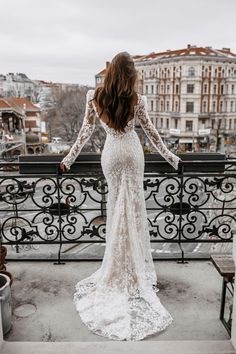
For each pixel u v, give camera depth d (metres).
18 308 2.48
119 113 2.27
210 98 48.69
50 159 3.18
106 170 2.50
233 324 2.00
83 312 2.39
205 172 3.19
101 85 2.32
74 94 39.19
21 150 36.44
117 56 2.22
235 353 1.95
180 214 3.32
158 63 50.81
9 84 81.38
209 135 49.16
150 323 2.27
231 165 3.31
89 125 2.55
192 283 2.81
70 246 9.23
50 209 3.27
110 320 2.27
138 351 1.98
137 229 2.58
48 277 2.91
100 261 3.18
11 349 1.99
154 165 3.16
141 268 2.59
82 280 2.77
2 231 3.29
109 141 2.46
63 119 38.56
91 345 2.03
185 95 47.78
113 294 2.49
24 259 3.17
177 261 3.17
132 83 2.24
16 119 40.59
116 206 2.52
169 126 50.78
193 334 2.21
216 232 3.38
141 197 2.56
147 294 2.51
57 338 2.18
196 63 46.34
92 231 3.32
